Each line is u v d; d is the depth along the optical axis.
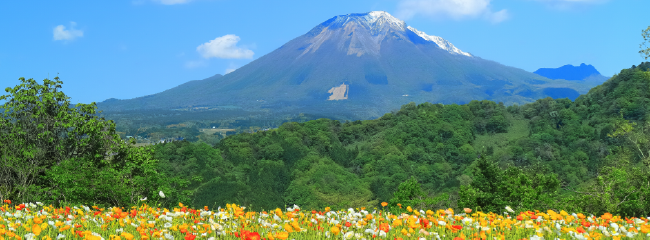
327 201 103.31
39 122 25.61
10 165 22.27
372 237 6.91
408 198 48.09
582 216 8.28
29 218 7.58
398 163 134.12
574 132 142.12
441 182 126.56
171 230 6.91
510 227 7.91
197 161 117.69
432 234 7.00
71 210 9.00
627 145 93.00
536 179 35.97
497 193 34.12
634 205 27.78
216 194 101.56
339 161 143.62
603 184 29.84
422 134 158.50
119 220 7.35
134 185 22.86
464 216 8.84
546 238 7.31
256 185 112.38
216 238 6.57
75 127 27.17
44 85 27.17
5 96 25.34
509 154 134.75
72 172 22.58
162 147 122.19
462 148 152.75
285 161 136.12
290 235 6.83
